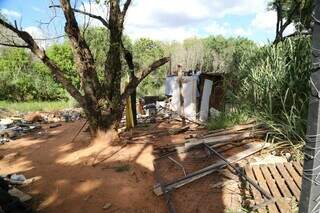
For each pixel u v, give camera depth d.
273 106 6.68
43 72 22.78
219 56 35.72
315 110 2.53
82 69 7.97
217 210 4.68
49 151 8.30
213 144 6.65
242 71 8.70
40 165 7.21
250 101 7.70
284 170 5.27
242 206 4.68
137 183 5.79
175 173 5.95
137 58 28.22
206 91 11.38
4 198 4.84
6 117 14.42
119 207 5.06
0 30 7.57
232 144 6.68
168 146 7.19
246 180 5.14
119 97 8.20
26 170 6.95
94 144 8.16
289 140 5.94
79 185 5.90
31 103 20.50
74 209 5.11
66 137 9.90
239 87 8.71
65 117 14.71
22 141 9.85
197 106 12.21
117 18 8.24
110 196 5.40
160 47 35.47
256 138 6.80
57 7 8.16
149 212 4.89
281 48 7.24
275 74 6.90
